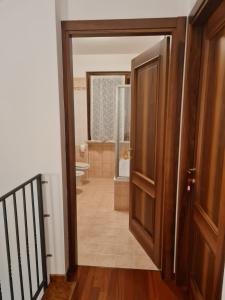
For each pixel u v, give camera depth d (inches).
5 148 70.2
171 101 68.6
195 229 64.4
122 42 132.4
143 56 87.3
